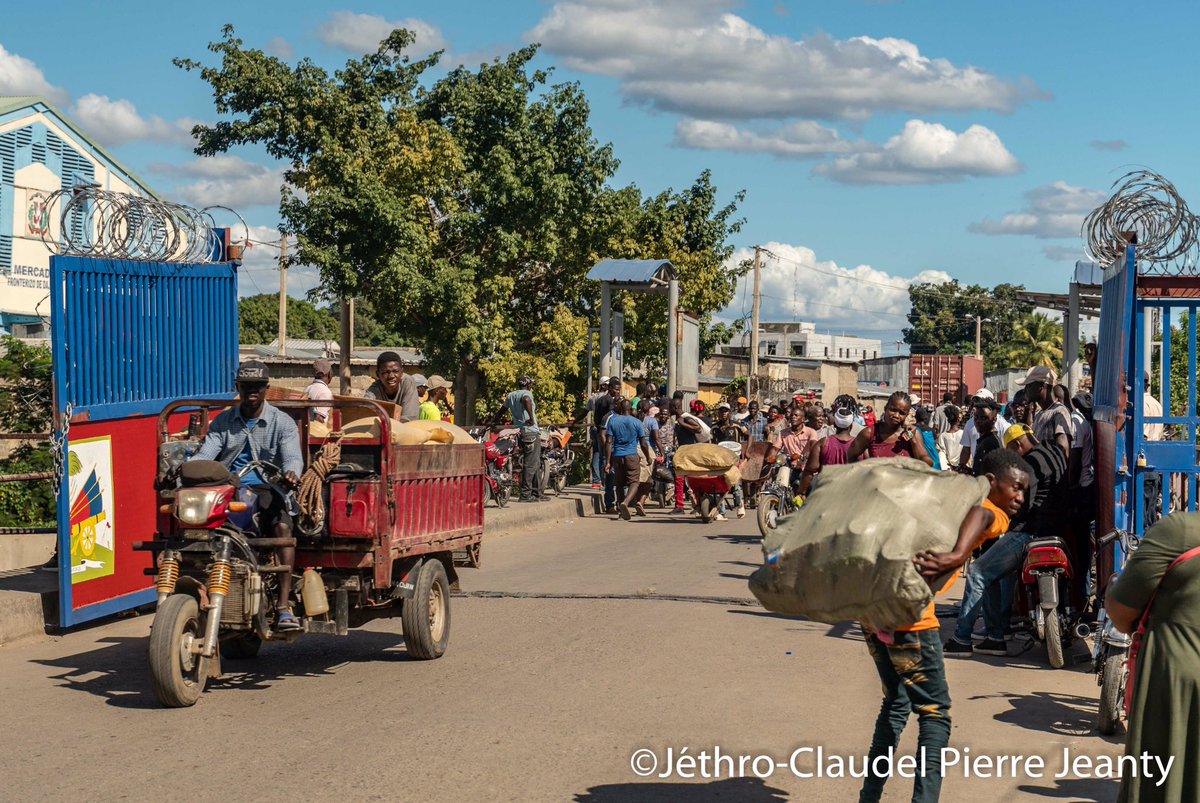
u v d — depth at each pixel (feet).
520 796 19.01
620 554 50.83
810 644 31.37
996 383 226.58
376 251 82.84
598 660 29.35
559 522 65.21
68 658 29.37
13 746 21.65
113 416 33.42
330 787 19.33
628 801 18.88
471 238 87.35
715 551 51.88
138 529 34.86
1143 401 29.27
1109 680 22.75
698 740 22.36
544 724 23.35
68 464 31.63
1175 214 28.55
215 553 24.64
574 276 99.96
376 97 85.46
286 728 22.99
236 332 39.42
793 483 55.88
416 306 84.02
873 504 16.34
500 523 58.39
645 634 32.55
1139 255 28.71
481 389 95.09
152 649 23.94
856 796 19.42
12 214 89.10
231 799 18.70
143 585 35.04
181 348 36.70
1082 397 35.63
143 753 21.22
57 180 93.40
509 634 32.60
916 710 17.26
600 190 97.19
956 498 16.66
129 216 34.40
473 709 24.53
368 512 26.02
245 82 80.79
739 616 35.32
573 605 37.11
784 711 24.57
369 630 33.63
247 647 29.60
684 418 68.39
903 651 16.90
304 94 82.58
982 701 25.84
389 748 21.61
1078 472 32.17
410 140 84.89
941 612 36.99
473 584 41.60
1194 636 15.16
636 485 66.28
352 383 121.70
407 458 28.17
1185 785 14.98
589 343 86.07
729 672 28.07
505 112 89.25
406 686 26.63
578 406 99.04
